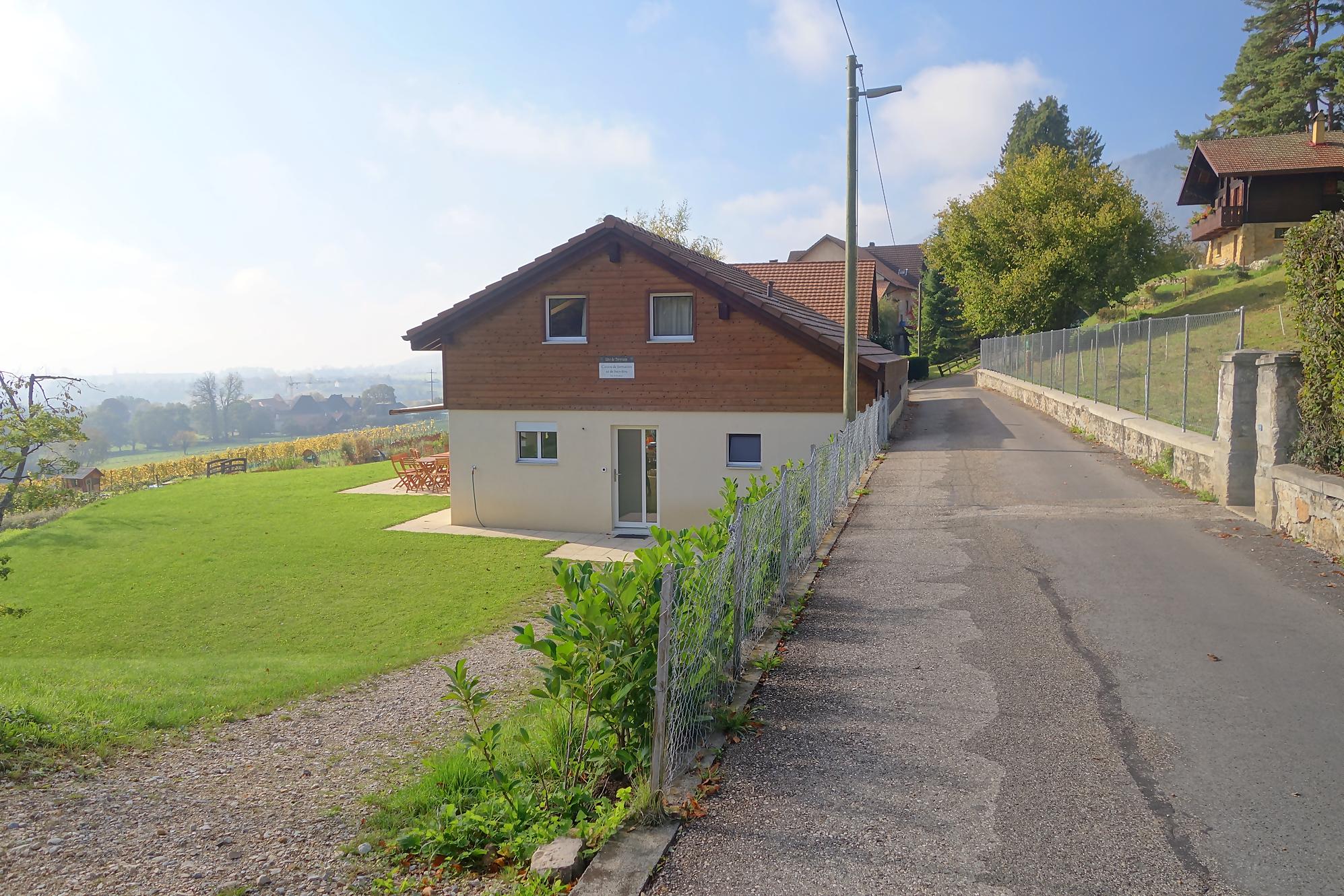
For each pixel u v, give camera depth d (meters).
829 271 31.66
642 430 19.52
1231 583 8.05
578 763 4.73
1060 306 47.06
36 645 12.11
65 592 15.17
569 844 3.96
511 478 20.23
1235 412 11.19
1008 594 8.14
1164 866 3.72
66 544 19.39
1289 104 48.22
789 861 3.82
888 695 5.81
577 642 4.57
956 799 4.36
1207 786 4.43
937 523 11.57
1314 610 7.20
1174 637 6.72
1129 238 46.41
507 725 6.68
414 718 7.67
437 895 3.84
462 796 5.02
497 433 20.25
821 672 6.26
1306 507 9.21
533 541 18.70
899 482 15.35
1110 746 4.92
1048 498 12.95
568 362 19.62
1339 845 3.86
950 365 65.44
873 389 20.42
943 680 6.05
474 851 4.18
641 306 19.03
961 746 4.99
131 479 39.75
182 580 15.77
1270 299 33.66
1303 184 41.38
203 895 3.94
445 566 16.34
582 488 19.80
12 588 15.61
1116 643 6.65
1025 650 6.60
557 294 19.52
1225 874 3.65
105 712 7.30
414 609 13.27
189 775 5.94
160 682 8.80
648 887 3.64
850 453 13.98
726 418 18.81
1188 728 5.14
